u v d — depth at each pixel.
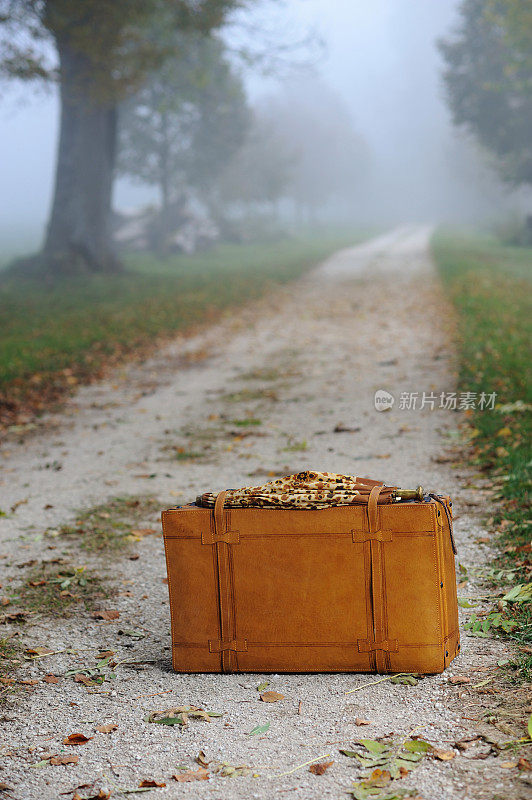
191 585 5.03
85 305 31.72
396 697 4.58
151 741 4.30
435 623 4.77
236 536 4.91
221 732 4.34
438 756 3.90
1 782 3.96
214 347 22.34
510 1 43.56
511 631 5.31
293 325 26.03
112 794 3.82
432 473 9.27
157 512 8.54
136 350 21.67
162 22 36.47
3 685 5.04
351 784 3.78
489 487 8.55
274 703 4.62
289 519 4.84
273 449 11.01
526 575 6.12
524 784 3.61
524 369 14.68
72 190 43.88
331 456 10.38
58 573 6.92
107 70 33.38
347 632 4.87
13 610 6.20
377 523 4.75
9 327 25.67
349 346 21.08
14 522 8.42
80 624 5.96
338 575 4.84
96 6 28.44
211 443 11.63
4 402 14.99
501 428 10.73
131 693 4.87
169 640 5.65
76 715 4.63
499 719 4.21
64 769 4.07
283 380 16.88
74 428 13.27
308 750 4.11
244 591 4.96
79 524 8.22
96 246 44.69
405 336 22.06
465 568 6.40
